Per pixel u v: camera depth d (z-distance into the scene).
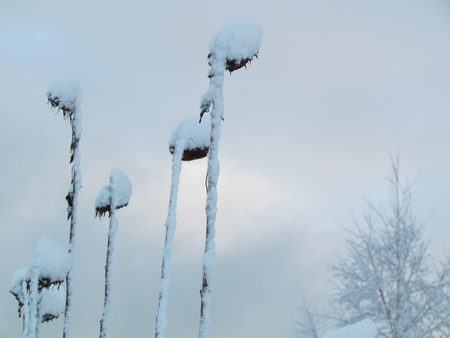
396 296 6.38
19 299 6.83
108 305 6.82
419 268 6.46
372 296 6.45
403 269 6.45
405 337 6.26
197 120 6.09
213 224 4.97
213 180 5.02
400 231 6.50
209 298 4.85
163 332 5.35
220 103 5.11
